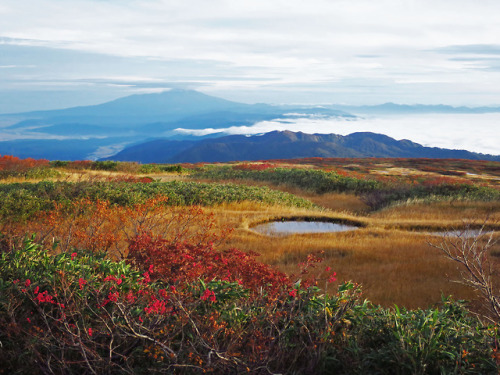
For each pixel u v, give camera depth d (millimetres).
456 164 71625
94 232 9492
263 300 5168
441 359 4137
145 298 4871
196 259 6523
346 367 4230
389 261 12578
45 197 19250
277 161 78188
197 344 4043
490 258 11898
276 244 14539
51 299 4609
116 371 4004
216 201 23375
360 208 29000
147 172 49781
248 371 3650
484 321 5426
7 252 6457
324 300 5027
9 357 4219
